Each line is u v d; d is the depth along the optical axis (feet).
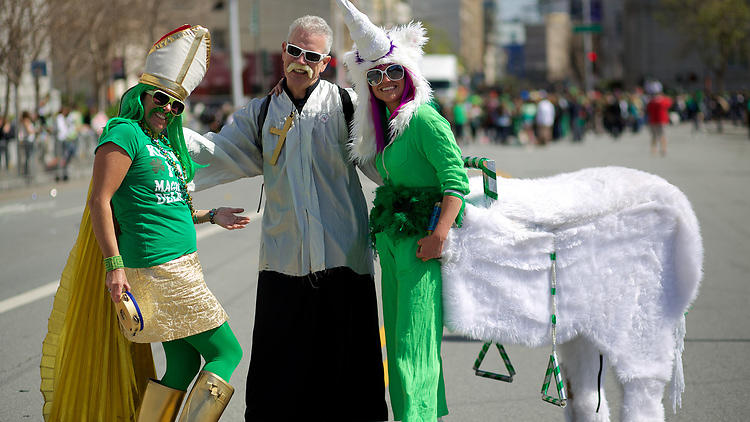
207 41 13.38
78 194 68.95
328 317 15.06
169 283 12.90
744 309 26.14
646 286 13.53
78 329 13.12
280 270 15.02
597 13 239.91
